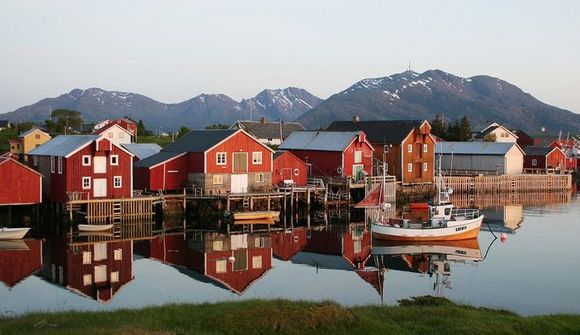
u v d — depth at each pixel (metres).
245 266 36.81
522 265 37.81
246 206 59.19
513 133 130.50
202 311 21.09
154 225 52.75
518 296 30.27
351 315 19.98
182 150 60.66
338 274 35.09
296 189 63.00
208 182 58.78
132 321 19.67
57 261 37.31
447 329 19.81
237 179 60.81
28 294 29.47
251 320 19.30
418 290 31.27
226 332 18.92
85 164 52.06
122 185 53.91
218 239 46.50
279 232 50.88
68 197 50.88
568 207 70.50
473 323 20.56
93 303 27.84
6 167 49.44
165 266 36.41
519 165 94.12
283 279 33.59
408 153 78.00
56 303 27.73
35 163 56.25
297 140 76.56
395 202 73.19
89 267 35.75
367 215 63.16
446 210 47.97
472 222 47.78
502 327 20.11
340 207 68.06
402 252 42.59
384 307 23.11
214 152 59.09
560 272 35.81
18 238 44.81
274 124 124.12
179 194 57.38
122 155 53.81
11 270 34.62
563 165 102.94
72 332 17.56
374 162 77.69
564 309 28.08
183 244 43.97
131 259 38.31
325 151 72.19
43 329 18.83
